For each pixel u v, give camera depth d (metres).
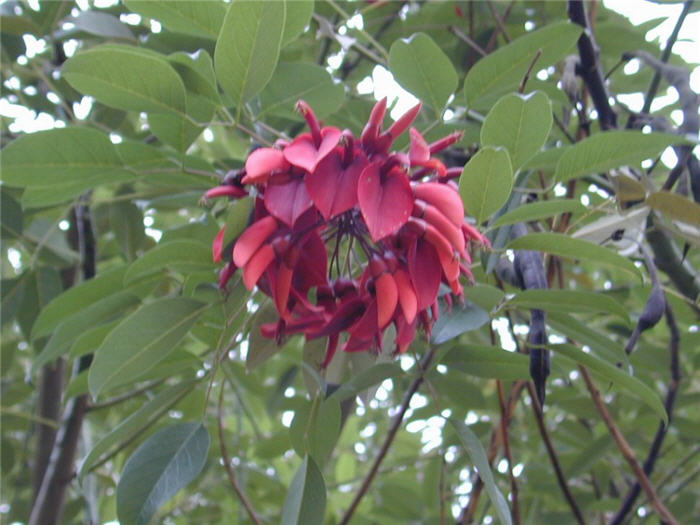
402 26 1.08
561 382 1.10
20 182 0.69
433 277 0.57
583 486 1.12
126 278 0.66
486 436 1.00
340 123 0.95
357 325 0.58
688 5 0.83
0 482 1.23
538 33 0.71
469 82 0.75
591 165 0.69
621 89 1.04
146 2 0.69
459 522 0.89
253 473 1.09
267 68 0.66
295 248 0.57
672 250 0.82
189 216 1.28
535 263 0.70
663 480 0.98
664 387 1.17
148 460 0.66
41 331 0.76
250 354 0.68
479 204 0.62
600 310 0.68
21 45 0.96
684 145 0.77
